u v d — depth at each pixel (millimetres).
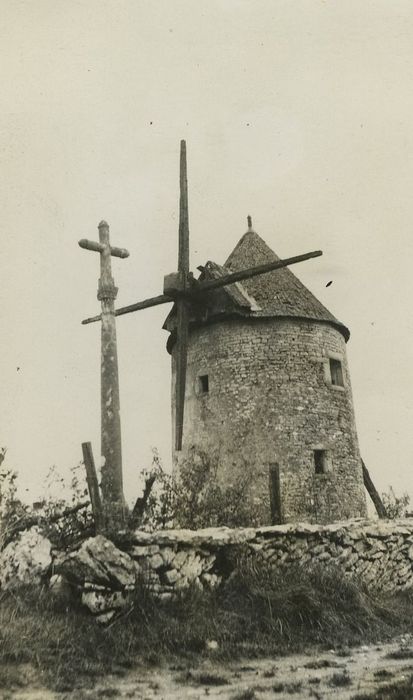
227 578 8648
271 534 9375
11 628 6645
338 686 6023
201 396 16031
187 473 14133
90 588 7406
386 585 10602
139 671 6488
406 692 5605
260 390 15258
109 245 11648
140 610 7441
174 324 17000
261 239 18188
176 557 8281
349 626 8367
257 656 7164
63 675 6066
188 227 16219
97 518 8539
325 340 16266
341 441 15609
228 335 15914
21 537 8273
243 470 14758
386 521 11641
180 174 16656
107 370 10789
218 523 11625
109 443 10312
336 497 14969
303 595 8383
